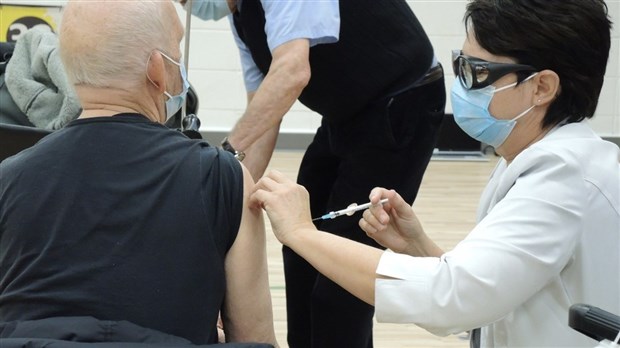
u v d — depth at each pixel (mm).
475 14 1477
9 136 2328
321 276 2410
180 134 1421
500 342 1533
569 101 1474
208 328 1349
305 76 2217
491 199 1530
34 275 1302
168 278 1311
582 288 1418
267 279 1471
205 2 2484
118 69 1363
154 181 1336
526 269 1341
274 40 2230
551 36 1415
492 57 1471
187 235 1324
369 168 2414
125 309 1292
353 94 2373
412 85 2406
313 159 2611
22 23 3977
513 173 1427
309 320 2598
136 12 1365
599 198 1393
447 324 1358
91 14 1361
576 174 1384
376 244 2430
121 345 1159
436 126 2488
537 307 1449
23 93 2982
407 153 2422
